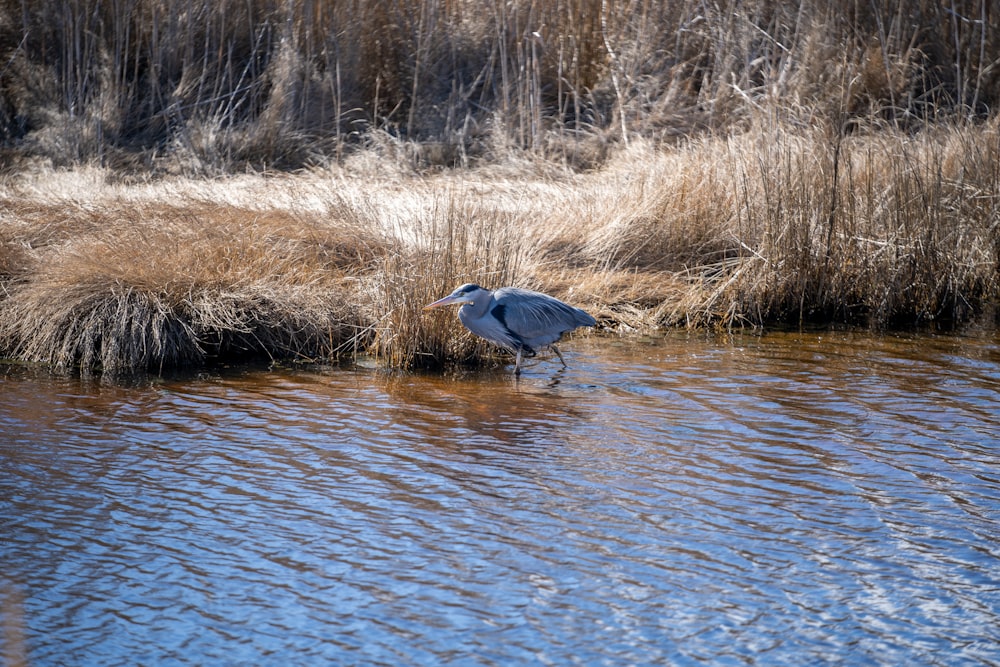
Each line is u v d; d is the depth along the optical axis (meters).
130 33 24.50
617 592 7.60
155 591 7.59
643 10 24.78
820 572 7.89
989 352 14.31
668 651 6.86
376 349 14.04
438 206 16.38
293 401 11.98
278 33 24.56
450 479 9.65
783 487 9.48
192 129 22.77
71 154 21.91
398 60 24.88
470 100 24.61
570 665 6.70
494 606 7.41
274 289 14.48
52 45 24.03
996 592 7.60
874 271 16.36
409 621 7.21
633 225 17.58
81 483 9.48
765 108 20.62
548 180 20.91
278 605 7.42
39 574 7.81
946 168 17.88
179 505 9.04
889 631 7.09
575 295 15.89
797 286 16.31
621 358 14.02
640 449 10.44
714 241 17.34
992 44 24.52
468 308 12.80
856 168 17.92
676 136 22.70
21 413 11.35
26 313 13.84
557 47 24.56
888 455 10.25
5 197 17.84
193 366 13.46
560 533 8.55
